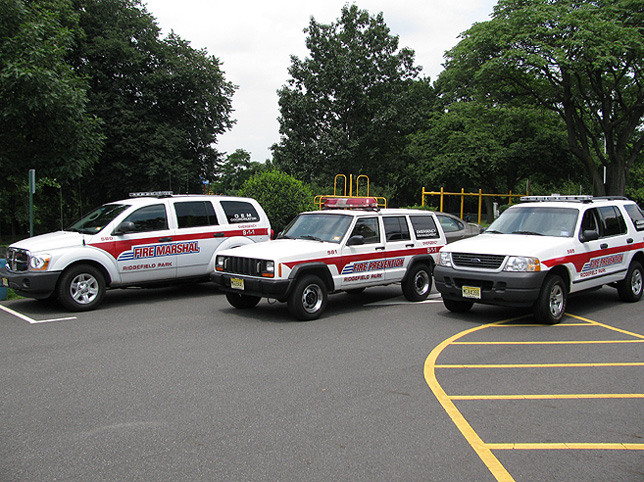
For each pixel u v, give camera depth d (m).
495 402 4.84
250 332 7.51
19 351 6.46
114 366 5.85
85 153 14.93
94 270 9.15
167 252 10.09
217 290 11.55
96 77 28.17
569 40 21.88
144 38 29.19
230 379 5.41
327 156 34.94
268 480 3.38
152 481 3.37
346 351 6.52
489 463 3.65
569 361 6.18
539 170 33.78
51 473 3.47
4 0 12.72
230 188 52.16
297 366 5.88
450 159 33.12
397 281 9.78
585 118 31.77
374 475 3.46
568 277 8.47
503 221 9.52
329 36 36.81
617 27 21.64
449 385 5.30
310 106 35.44
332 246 8.74
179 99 30.28
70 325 7.94
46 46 13.49
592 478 3.46
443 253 8.71
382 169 37.59
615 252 9.46
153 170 27.08
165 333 7.43
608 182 27.11
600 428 4.27
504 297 7.82
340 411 4.57
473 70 26.53
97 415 4.46
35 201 33.44
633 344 6.97
